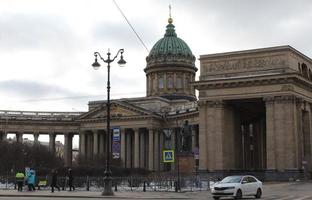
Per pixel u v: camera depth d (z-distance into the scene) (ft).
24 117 550.77
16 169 409.90
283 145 303.27
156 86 583.58
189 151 285.64
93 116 540.52
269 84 310.24
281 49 309.42
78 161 482.28
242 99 319.88
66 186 253.24
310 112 333.83
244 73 319.06
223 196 165.27
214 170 321.11
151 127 504.02
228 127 330.75
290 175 299.17
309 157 325.42
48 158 456.45
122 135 520.01
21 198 166.61
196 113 448.24
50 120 554.46
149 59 594.65
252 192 170.91
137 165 506.89
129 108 517.14
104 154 463.01
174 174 287.07
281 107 305.73
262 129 386.11
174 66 579.07
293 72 301.22
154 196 179.11
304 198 164.86
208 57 332.39
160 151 510.99
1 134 548.31
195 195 189.16
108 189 185.47
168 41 592.60
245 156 388.98
